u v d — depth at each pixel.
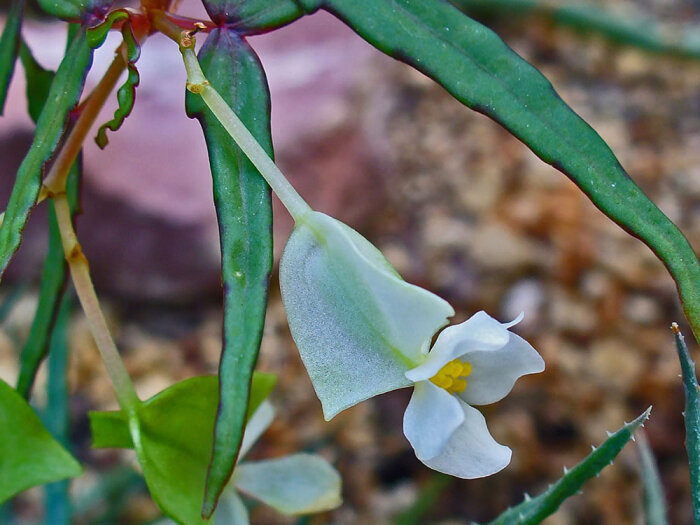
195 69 0.12
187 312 0.50
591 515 0.41
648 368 0.47
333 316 0.12
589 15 0.52
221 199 0.12
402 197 0.57
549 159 0.12
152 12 0.13
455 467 0.12
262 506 0.32
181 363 0.48
